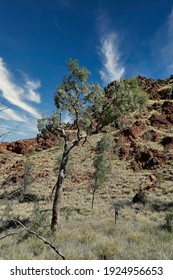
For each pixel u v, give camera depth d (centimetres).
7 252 896
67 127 1970
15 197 480
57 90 1861
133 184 4256
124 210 2548
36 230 1153
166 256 899
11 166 5994
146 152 5541
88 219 2106
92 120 1922
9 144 7600
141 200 3067
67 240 1162
